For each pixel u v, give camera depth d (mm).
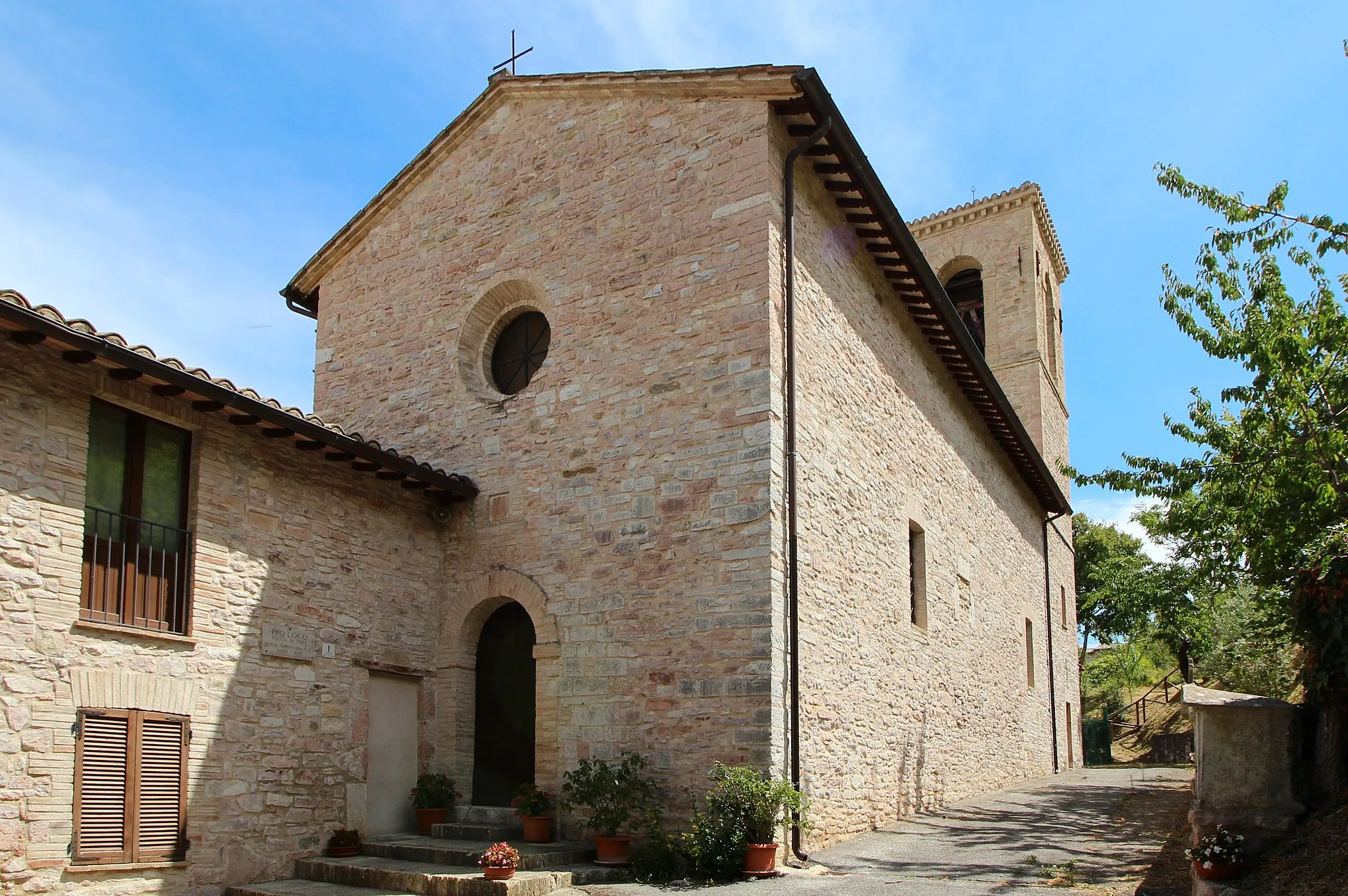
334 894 8602
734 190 10867
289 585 10055
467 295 12984
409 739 11367
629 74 11805
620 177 11844
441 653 11789
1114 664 40656
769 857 8820
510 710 11547
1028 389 25469
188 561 9086
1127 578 32000
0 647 7477
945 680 14750
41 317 7457
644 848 9578
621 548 10727
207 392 8773
